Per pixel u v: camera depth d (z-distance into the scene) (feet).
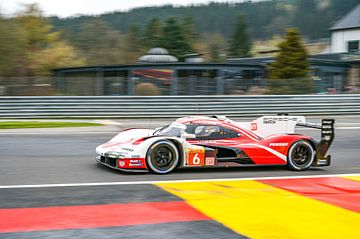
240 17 600.80
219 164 55.16
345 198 43.16
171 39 509.76
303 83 152.66
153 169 52.65
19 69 208.85
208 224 33.78
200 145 54.60
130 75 176.86
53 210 36.55
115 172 53.67
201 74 177.58
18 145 74.74
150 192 43.65
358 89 164.96
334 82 161.89
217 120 57.72
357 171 59.26
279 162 57.77
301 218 36.01
